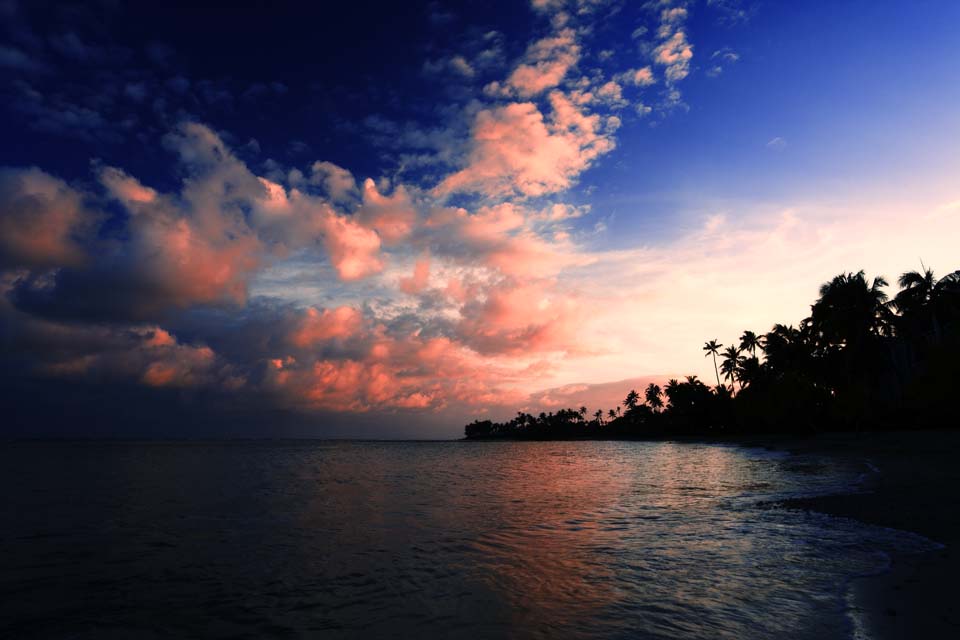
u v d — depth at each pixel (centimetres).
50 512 1962
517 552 1230
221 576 1067
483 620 780
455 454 8888
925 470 2597
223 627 788
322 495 2509
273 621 807
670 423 13275
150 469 4509
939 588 834
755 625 721
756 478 2841
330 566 1127
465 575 1036
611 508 1959
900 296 6116
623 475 3556
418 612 827
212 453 8975
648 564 1084
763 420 8469
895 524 1364
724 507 1856
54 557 1248
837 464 3334
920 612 735
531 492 2597
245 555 1245
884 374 6712
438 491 2695
